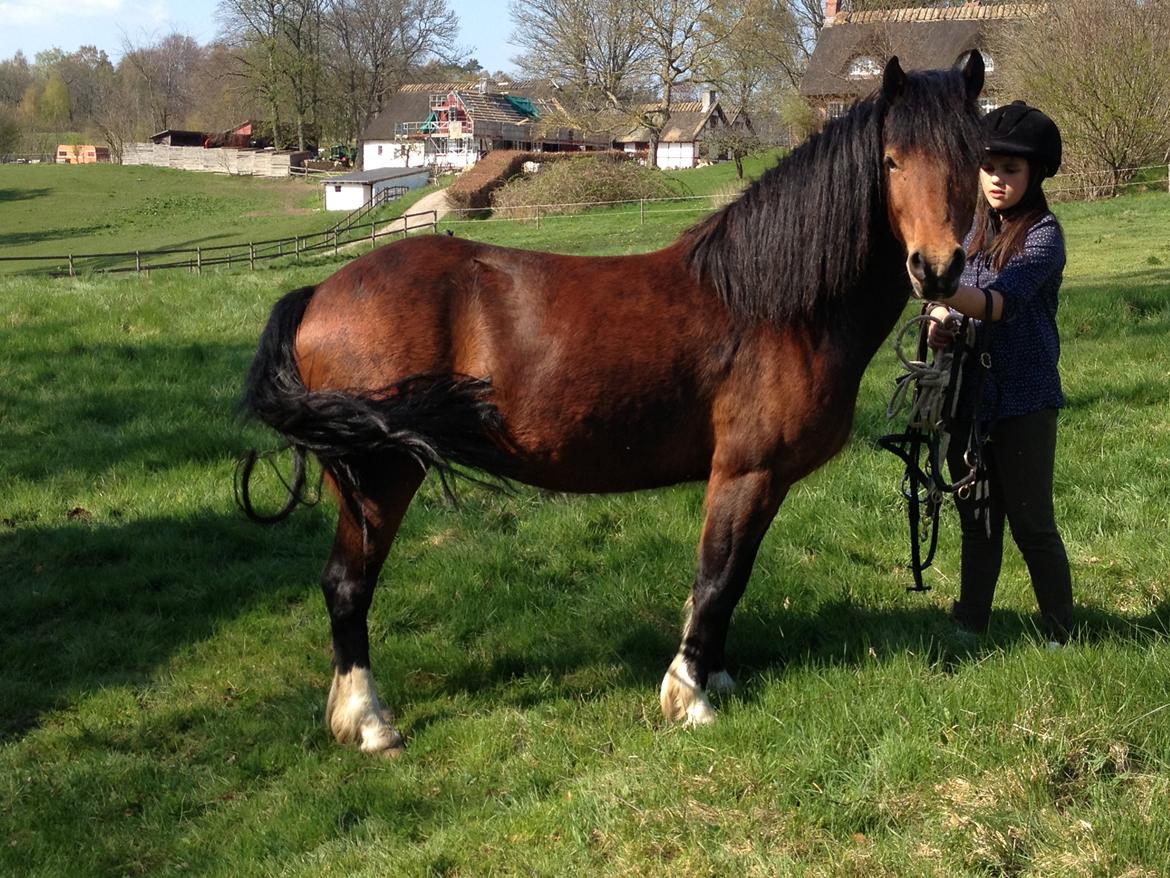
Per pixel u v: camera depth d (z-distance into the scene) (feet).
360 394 11.85
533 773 11.65
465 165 209.46
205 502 20.59
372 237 114.93
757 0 137.08
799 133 130.52
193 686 14.73
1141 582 16.02
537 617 16.07
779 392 11.75
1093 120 82.43
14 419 24.91
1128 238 58.18
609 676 14.23
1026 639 13.19
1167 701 10.56
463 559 17.95
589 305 11.88
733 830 9.71
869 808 9.78
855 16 142.72
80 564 18.56
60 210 177.88
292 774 12.40
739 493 12.05
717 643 13.16
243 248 125.29
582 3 154.92
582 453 12.14
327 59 238.07
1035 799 9.45
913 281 10.66
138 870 10.96
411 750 12.66
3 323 32.50
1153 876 8.48
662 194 123.95
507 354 11.85
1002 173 12.25
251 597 17.21
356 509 12.44
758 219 11.72
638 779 10.85
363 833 11.04
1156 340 30.25
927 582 16.51
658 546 18.11
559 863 9.68
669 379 11.82
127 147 242.17
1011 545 17.40
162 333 32.48
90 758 12.93
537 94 180.55
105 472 22.07
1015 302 11.98
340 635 12.90
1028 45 85.87
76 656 15.46
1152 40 79.87
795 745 10.84
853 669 12.73
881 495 19.76
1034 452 13.03
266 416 12.03
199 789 12.33
